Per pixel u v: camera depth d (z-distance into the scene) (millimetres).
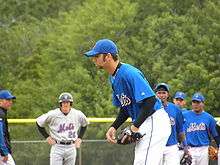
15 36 146750
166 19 117438
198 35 115812
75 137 35406
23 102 115375
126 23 123562
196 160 34875
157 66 109750
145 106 17359
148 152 17547
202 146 34844
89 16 126938
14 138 38656
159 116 17734
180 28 116688
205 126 34719
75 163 37875
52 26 148500
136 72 17547
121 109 18703
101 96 106812
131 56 116438
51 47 126125
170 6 128375
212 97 103438
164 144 17766
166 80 108375
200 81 106000
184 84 105250
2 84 132875
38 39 144375
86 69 117188
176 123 30812
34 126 38844
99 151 38000
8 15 180000
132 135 17469
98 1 130000
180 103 35000
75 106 103312
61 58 122938
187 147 31922
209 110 104188
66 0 188375
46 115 34969
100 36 121125
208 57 112438
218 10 118375
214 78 104688
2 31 148375
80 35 122000
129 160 37812
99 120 38312
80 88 110000
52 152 35281
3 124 33188
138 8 129250
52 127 35094
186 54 112625
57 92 111375
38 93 115188
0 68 141000
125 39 119312
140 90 17297
